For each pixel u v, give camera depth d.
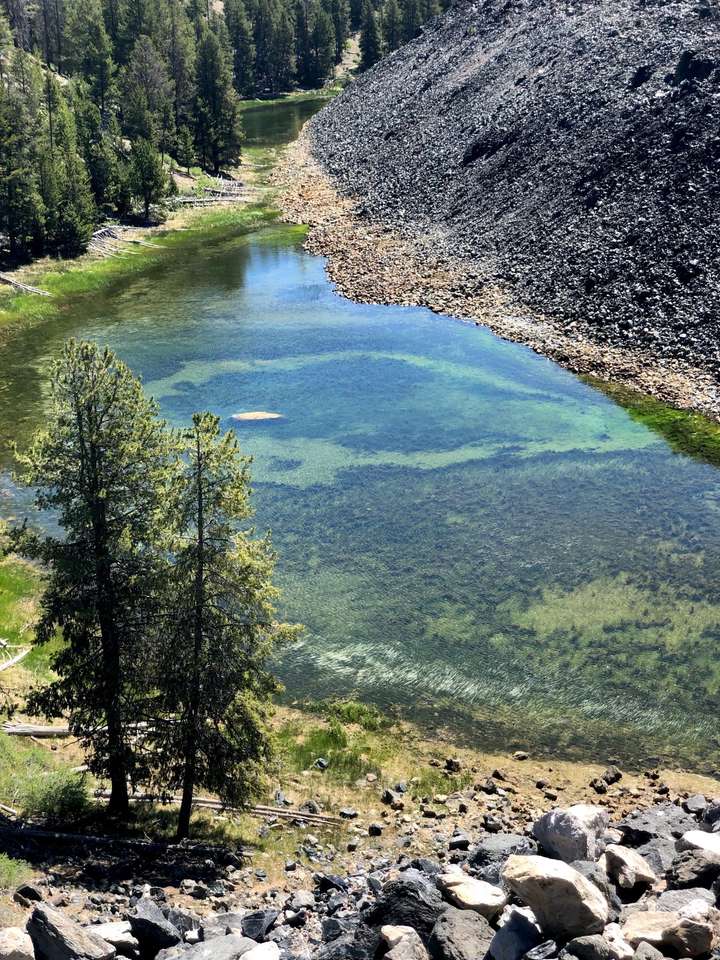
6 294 76.06
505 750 28.00
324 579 36.88
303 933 16.36
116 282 82.56
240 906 18.38
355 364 61.03
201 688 21.77
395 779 26.47
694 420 50.25
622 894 16.55
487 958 13.27
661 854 18.00
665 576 36.50
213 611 22.00
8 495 43.78
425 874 18.23
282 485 44.62
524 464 46.38
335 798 25.39
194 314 72.88
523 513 41.62
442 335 66.00
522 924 13.72
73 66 148.12
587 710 29.62
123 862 19.56
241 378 59.03
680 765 27.11
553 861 14.40
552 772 26.84
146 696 22.97
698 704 29.66
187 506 21.27
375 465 46.66
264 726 23.03
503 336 64.75
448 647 32.78
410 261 81.88
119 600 22.05
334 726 28.77
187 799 22.31
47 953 12.88
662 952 13.48
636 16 97.00
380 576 37.06
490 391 55.81
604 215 70.62
